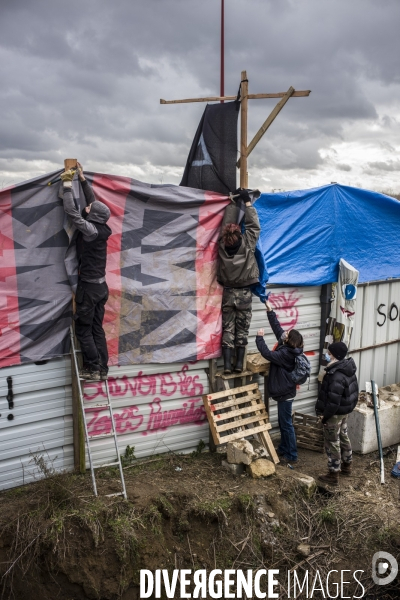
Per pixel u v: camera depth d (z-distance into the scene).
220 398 8.13
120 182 7.00
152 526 6.21
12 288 6.46
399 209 10.24
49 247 6.61
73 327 6.85
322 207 9.24
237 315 8.05
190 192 7.55
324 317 9.50
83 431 7.06
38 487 6.46
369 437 8.91
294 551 6.75
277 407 8.70
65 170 6.49
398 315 10.94
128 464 7.51
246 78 7.83
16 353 6.54
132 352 7.38
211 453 8.16
